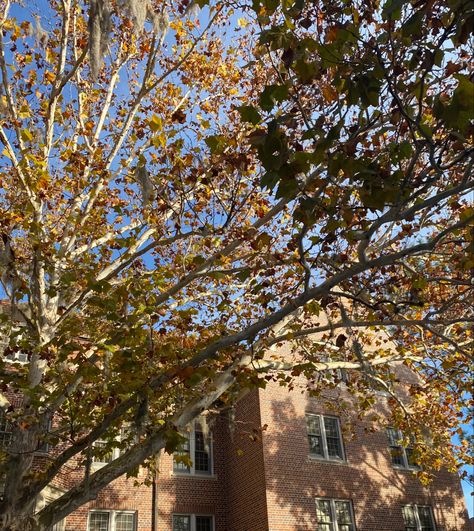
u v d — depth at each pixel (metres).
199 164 8.41
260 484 19.19
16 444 7.92
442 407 15.73
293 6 6.16
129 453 7.55
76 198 10.11
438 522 21.75
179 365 7.23
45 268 8.92
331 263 7.58
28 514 7.52
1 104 9.02
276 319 7.01
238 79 11.72
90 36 8.10
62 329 8.00
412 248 6.09
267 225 11.59
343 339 7.98
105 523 18.48
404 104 6.77
